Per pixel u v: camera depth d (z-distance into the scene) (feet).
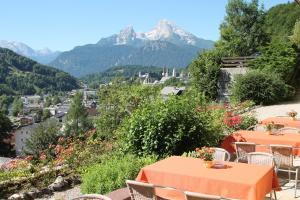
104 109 80.94
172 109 28.94
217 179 16.97
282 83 80.48
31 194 25.94
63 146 33.76
